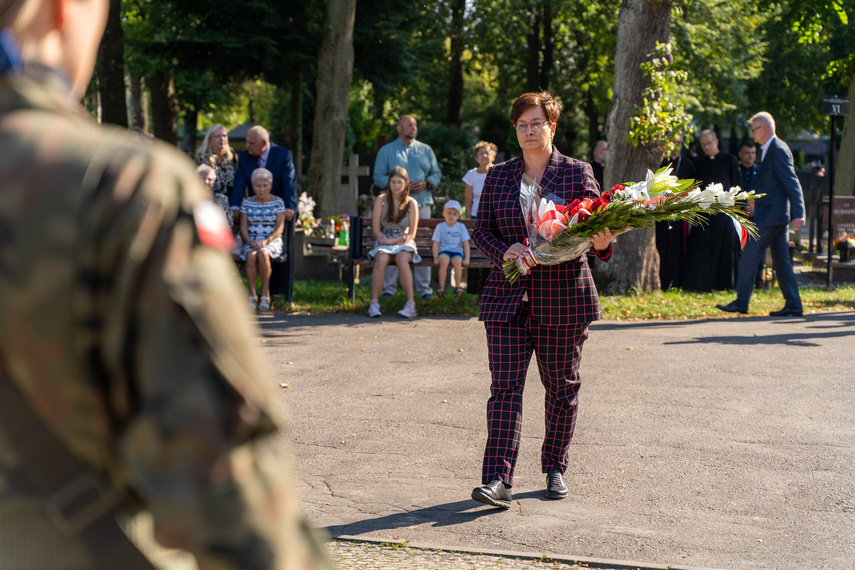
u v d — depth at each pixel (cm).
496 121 3086
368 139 3394
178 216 80
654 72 1091
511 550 337
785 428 507
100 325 78
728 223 1149
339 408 558
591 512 381
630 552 335
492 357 394
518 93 3212
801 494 399
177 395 77
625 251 1106
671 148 1103
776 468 436
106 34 1587
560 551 337
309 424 521
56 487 81
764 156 940
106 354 78
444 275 984
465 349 749
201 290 79
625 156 1109
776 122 3519
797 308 950
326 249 1241
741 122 3538
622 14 1106
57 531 82
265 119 4288
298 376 648
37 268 77
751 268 955
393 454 464
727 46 2650
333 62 1538
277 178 977
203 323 78
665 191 374
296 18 1873
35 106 82
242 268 1014
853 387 605
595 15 2650
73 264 77
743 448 469
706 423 518
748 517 372
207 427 77
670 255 1174
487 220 405
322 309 962
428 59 2223
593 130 3219
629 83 1103
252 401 80
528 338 397
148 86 2662
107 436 81
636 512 379
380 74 2130
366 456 461
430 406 564
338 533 354
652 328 867
